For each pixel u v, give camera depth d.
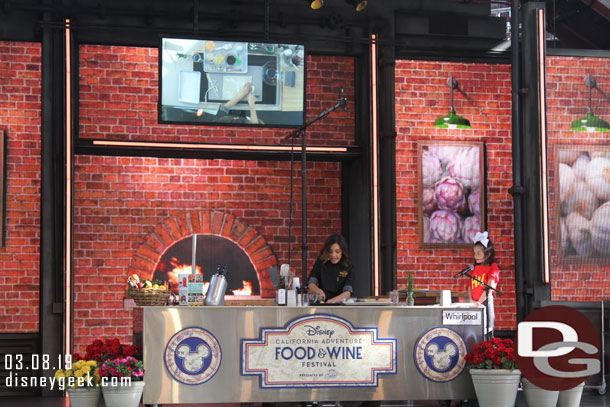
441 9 9.15
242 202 9.30
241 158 9.12
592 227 8.88
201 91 8.21
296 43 8.39
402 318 6.57
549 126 8.96
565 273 8.83
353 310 6.50
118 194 9.04
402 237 8.95
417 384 6.55
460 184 9.09
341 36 8.96
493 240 9.11
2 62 8.51
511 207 9.16
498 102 9.23
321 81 9.14
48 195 8.40
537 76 8.67
